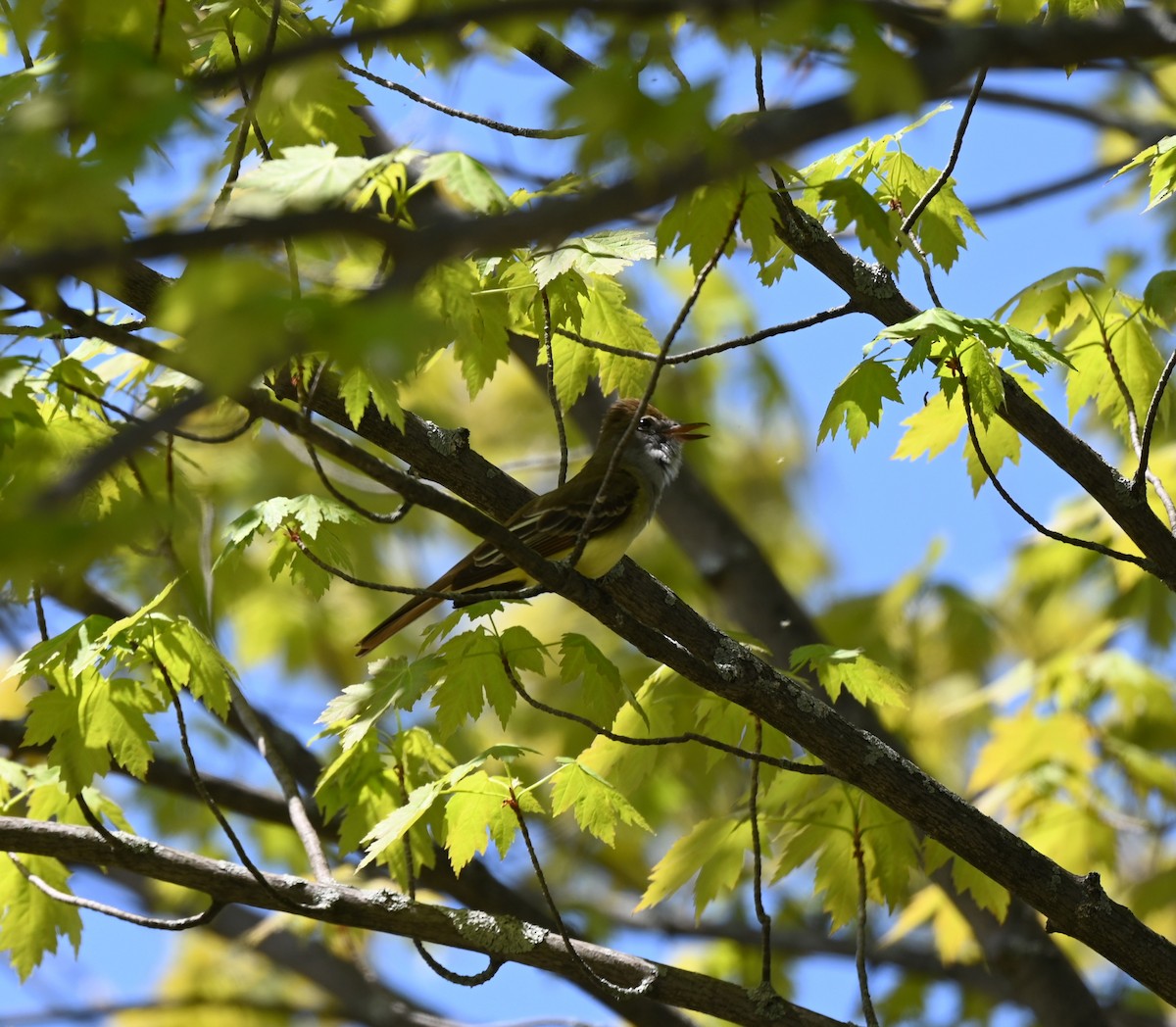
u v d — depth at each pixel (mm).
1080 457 7254
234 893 6602
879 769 6805
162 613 6504
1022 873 6848
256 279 3434
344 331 3332
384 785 7469
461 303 5676
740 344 6645
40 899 7375
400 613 8328
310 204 4348
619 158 3766
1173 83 10305
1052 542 13008
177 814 12820
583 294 6883
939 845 7641
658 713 7605
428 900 9211
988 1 5285
